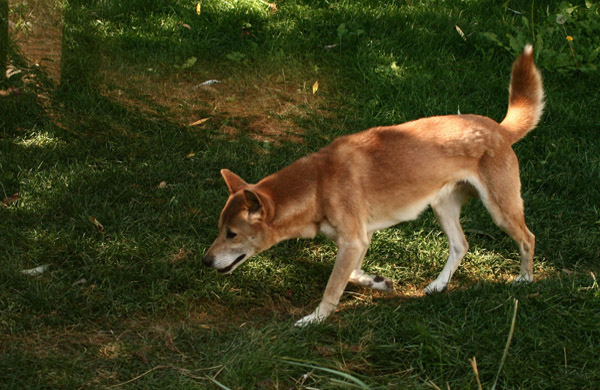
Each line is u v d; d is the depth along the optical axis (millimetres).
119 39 7324
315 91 6672
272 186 4148
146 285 4387
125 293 4273
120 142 5934
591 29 7211
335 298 4137
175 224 5000
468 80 6789
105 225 4930
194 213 5105
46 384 3410
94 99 6324
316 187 4129
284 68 7090
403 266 4848
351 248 4125
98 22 7496
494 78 6773
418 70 6926
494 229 5184
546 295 4160
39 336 3836
